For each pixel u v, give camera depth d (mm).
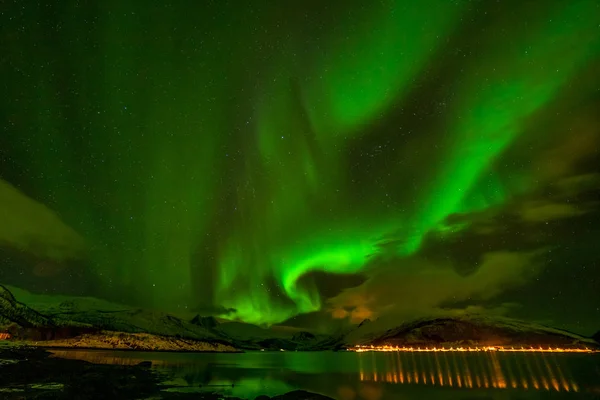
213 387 36906
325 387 43844
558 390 47906
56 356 58844
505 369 85125
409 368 83500
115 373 40469
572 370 81750
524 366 94875
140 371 45969
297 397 28188
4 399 22812
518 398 41781
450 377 65000
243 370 61219
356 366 86125
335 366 85312
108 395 27047
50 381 30078
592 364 99188
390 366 88312
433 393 43375
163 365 60375
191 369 56188
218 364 71688
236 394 32812
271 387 40594
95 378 33188
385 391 43688
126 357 71875
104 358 64688
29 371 34281
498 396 42781
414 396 40625
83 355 69000
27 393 24938
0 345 72250
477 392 45344
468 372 76000
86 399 24984
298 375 57906
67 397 24672
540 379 64125
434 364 98750
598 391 47469
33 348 75312
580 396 43250
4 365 38219
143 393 29234
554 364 100062
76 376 33469
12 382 28891
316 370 70062
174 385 35938
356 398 37250
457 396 41844
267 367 72688
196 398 28328
